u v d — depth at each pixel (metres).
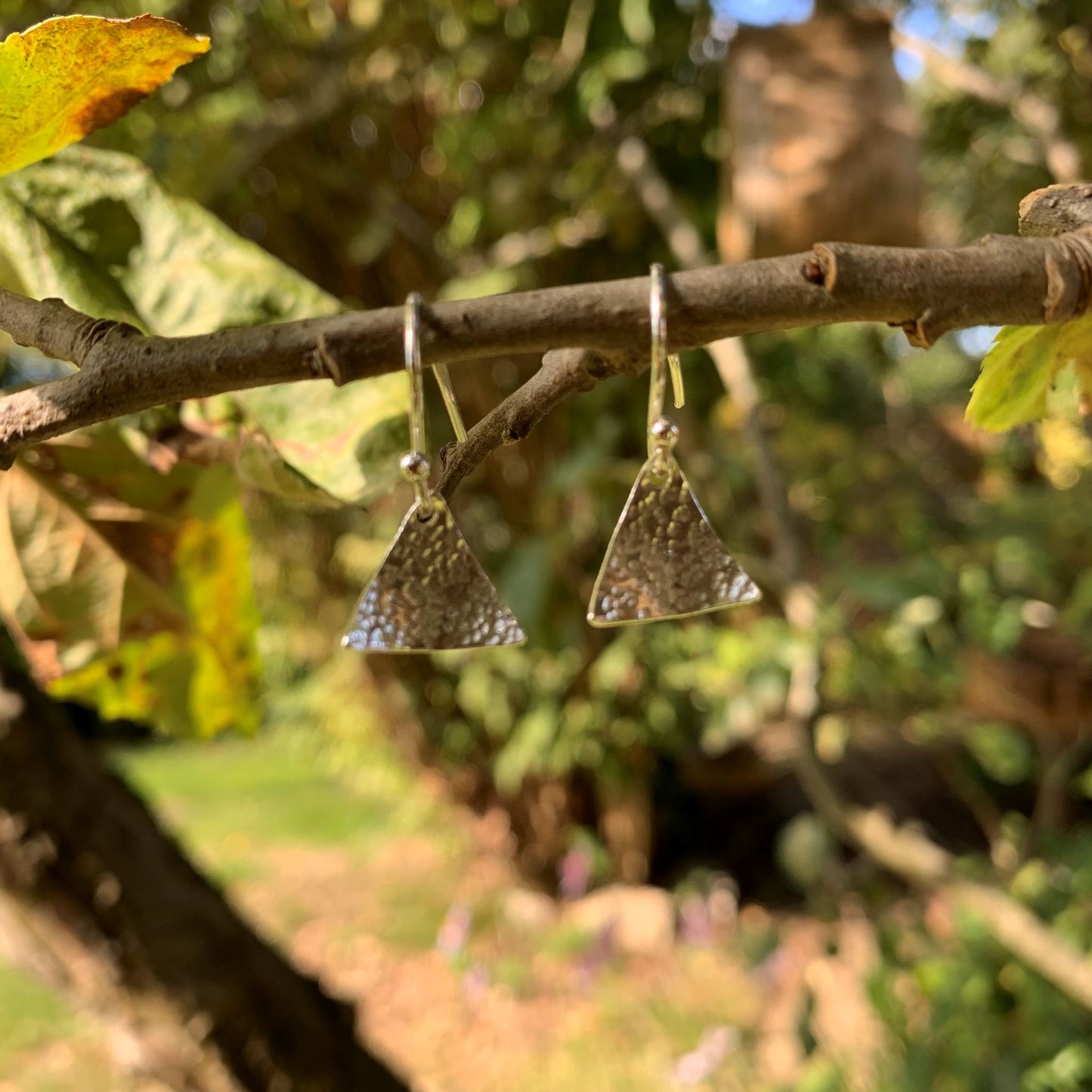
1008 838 0.48
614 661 0.60
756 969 0.50
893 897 0.56
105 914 0.24
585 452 0.45
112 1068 0.58
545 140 0.49
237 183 0.49
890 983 0.41
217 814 1.07
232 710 0.20
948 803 0.75
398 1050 0.59
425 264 0.56
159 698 0.20
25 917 0.23
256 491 0.62
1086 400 0.12
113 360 0.09
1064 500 0.52
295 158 0.50
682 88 0.46
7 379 0.40
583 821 0.73
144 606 0.18
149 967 0.24
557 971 0.64
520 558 0.47
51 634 0.18
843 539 0.55
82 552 0.18
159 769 1.30
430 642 0.11
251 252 0.16
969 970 0.39
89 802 0.24
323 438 0.15
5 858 0.23
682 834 0.76
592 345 0.09
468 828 0.75
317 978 0.28
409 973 0.68
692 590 0.11
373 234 0.51
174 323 0.16
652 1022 0.56
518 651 0.62
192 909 0.25
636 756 0.69
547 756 0.66
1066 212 0.10
